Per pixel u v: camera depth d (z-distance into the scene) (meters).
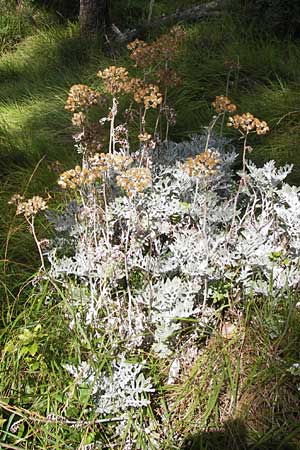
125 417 2.48
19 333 2.77
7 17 7.95
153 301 2.75
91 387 2.46
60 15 7.91
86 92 2.98
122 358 2.56
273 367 2.58
